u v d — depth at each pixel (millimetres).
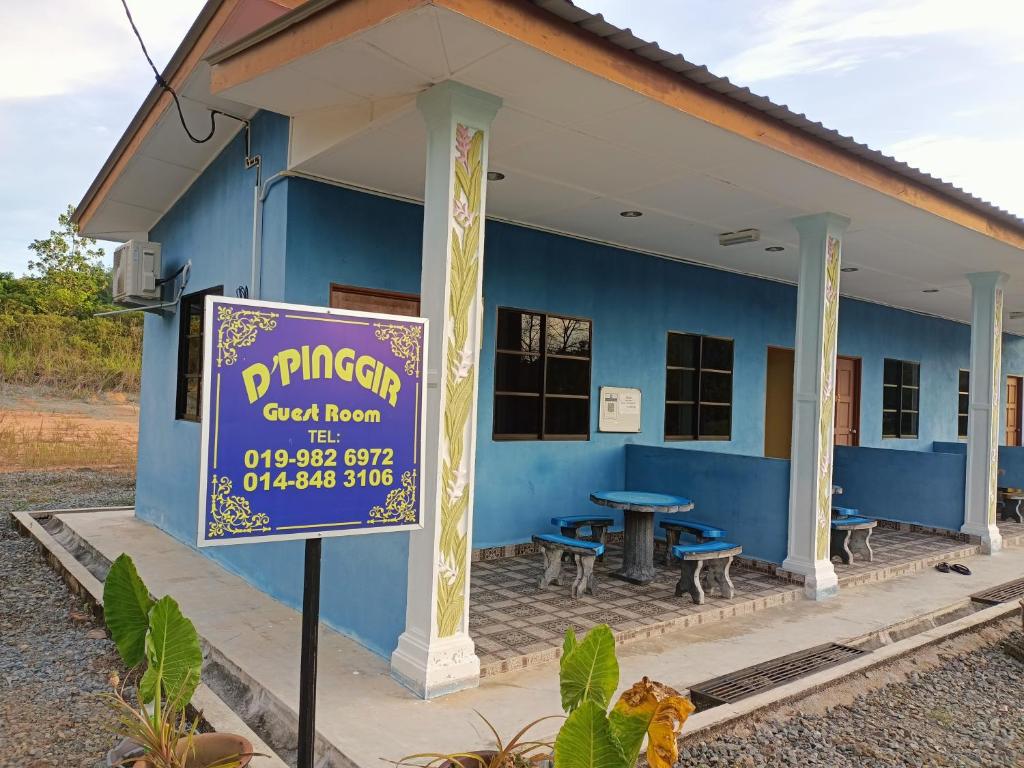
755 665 4613
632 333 8008
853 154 5207
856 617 5695
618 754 2193
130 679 4410
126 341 22484
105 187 7969
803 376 6359
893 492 9336
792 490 6387
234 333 2422
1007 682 4812
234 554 6262
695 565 5625
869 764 3604
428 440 3988
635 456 7883
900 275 8875
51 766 3387
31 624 5395
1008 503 10336
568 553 5859
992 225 6762
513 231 6953
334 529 2611
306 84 4035
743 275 9219
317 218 5547
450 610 3986
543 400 7266
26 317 22062
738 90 4223
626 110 4109
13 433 15664
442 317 3953
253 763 3295
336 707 3703
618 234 7246
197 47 5152
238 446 2418
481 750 3117
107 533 7809
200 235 7207
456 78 3809
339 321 2643
